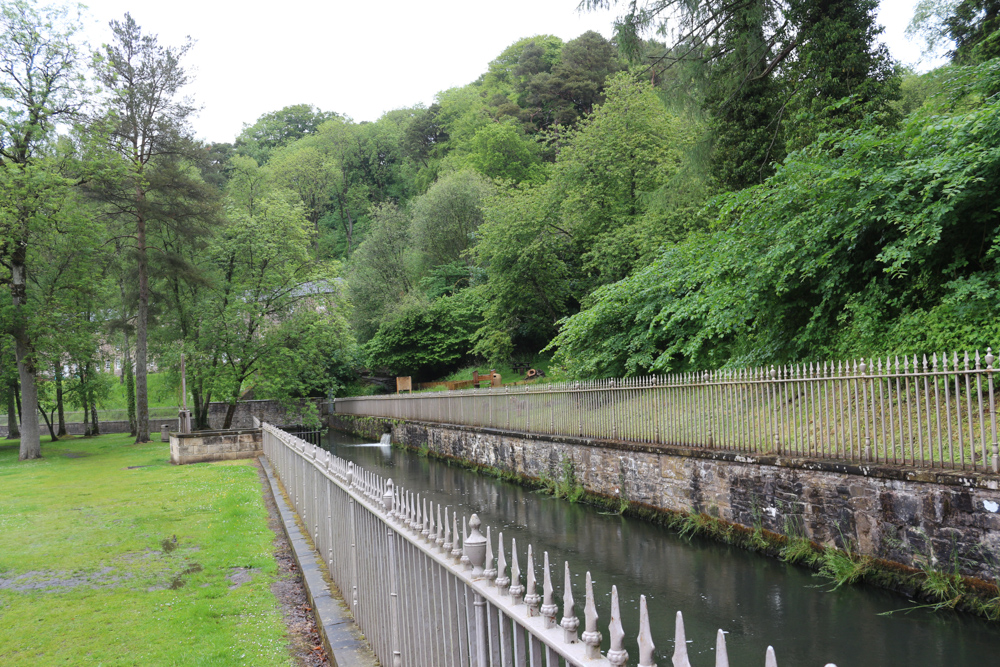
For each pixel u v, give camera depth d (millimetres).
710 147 19484
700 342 13656
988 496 6484
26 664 5301
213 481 16156
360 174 89875
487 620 2795
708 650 6203
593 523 12148
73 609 6715
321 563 7484
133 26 31062
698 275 14695
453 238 49656
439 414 26984
